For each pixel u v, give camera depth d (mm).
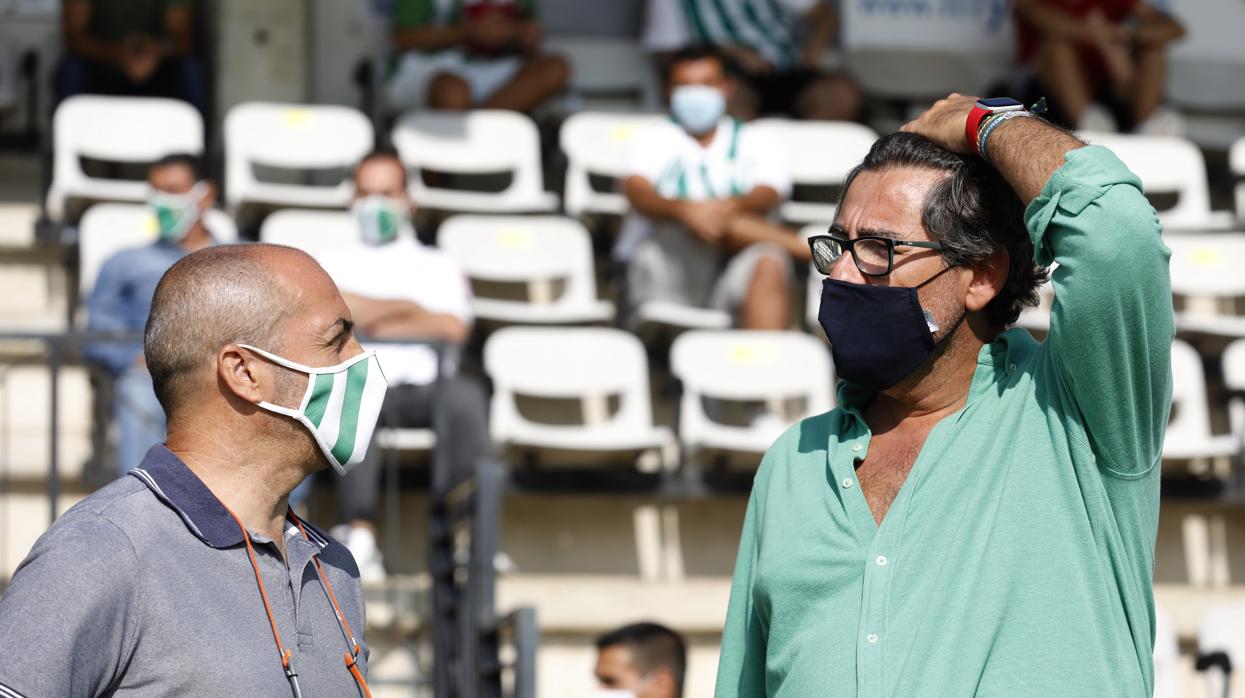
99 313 15617
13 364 15148
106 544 5512
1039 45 22391
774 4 21844
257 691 5598
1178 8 23906
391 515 14484
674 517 16484
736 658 6426
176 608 5555
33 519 15508
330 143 19469
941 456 5887
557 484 15828
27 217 18578
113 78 20031
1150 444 5656
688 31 21812
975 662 5504
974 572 5641
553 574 16188
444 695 14094
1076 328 5461
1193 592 16391
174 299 5945
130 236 17359
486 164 19656
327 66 22234
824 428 6383
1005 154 5812
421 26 20922
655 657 12547
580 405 17297
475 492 13586
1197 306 19672
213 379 5906
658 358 17875
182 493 5750
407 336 14531
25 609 5309
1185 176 20516
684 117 18141
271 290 5977
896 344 5988
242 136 19219
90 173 19734
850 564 5812
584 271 18281
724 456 16391
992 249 6016
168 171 15898
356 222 16547
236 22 21391
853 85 21062
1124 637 5609
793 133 19875
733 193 18047
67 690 5254
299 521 6289
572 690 15414
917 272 6008
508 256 18141
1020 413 5898
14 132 20562
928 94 23312
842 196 6352
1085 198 5445
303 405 5934
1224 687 14836
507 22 20875
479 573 13359
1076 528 5660
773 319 17156
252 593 5766
